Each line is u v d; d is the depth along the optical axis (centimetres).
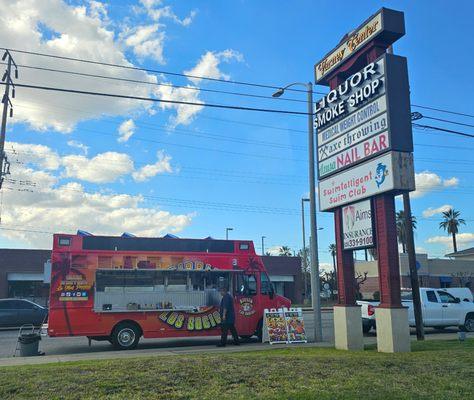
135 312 1576
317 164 1603
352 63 1470
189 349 1510
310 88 1797
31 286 4406
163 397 681
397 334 1240
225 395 687
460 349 1258
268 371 838
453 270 6097
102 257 1566
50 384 752
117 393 702
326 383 758
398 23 1357
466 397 696
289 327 1664
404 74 1328
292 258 5488
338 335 1418
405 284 5541
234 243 1733
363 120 1390
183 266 1645
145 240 1627
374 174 1331
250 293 1723
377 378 799
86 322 1524
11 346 1789
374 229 1343
